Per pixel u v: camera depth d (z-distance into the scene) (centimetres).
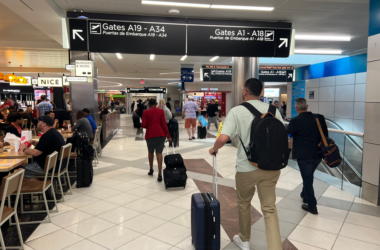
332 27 673
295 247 275
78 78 674
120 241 288
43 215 356
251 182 236
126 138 1145
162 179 522
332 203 397
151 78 2188
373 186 394
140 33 541
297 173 570
